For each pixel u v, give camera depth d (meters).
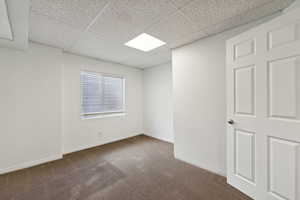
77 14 1.59
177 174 2.08
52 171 2.16
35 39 2.25
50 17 1.64
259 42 1.43
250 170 1.54
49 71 2.53
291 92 1.21
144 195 1.62
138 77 4.40
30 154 2.32
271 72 1.34
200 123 2.28
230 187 1.74
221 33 2.00
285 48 1.23
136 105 4.36
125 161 2.54
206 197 1.58
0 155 2.08
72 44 2.48
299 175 1.17
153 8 1.49
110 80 3.80
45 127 2.48
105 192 1.67
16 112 2.21
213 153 2.11
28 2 1.21
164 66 3.83
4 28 1.65
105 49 2.73
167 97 3.77
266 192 1.39
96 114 3.51
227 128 1.82
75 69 3.02
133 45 2.55
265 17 1.65
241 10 1.53
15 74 2.20
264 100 1.40
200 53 2.26
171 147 3.30
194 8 1.49
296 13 1.16
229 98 1.77
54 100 2.58
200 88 2.27
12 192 1.67
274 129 1.32
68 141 2.92
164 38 2.23
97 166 2.34
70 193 1.65
